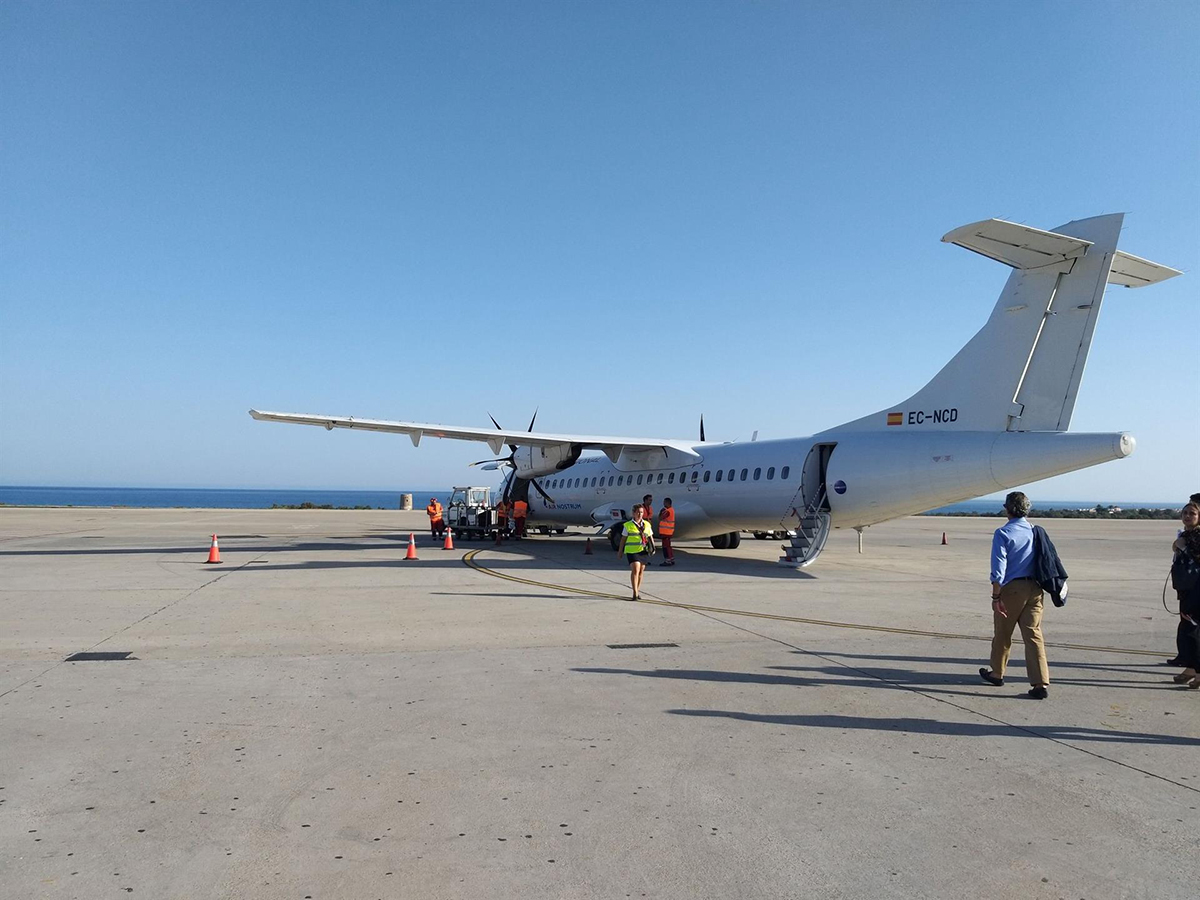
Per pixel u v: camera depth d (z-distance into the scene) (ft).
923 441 52.75
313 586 47.39
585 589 46.98
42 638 30.96
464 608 39.19
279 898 11.51
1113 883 12.12
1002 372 48.98
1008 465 47.37
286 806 14.84
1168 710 21.99
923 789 15.99
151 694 22.75
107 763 17.07
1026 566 23.50
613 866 12.60
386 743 18.53
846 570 61.62
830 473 58.13
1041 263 46.21
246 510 205.16
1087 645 31.65
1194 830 14.12
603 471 83.10
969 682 24.98
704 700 22.52
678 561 66.59
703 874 12.35
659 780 16.35
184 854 12.87
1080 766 17.43
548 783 16.14
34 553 70.38
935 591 48.01
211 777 16.29
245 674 25.23
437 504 93.35
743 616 37.65
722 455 69.05
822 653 29.12
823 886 11.99
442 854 12.96
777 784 16.20
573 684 24.22
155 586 47.06
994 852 13.19
